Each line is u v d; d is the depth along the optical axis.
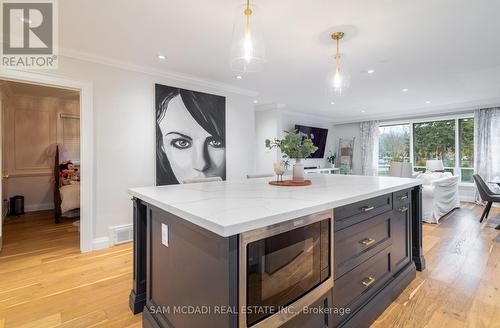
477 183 4.44
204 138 4.04
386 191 1.89
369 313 1.70
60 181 4.64
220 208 1.22
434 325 1.69
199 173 3.97
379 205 1.88
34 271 2.48
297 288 1.25
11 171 4.84
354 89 4.66
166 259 1.46
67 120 5.38
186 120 3.82
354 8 2.08
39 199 5.13
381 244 1.90
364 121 7.84
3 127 4.16
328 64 3.28
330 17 2.22
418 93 4.97
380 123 7.66
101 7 2.08
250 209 1.20
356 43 2.74
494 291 2.10
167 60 3.21
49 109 5.20
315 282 1.34
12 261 2.72
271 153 6.18
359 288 1.67
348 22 2.30
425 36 2.58
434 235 3.56
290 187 1.98
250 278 1.05
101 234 3.10
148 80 3.47
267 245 1.11
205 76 3.87
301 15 2.18
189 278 1.24
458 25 2.36
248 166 4.70
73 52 2.87
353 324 1.57
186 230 1.25
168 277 1.45
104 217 3.12
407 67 3.49
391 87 4.53
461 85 4.41
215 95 4.20
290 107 6.42
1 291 2.12
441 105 6.13
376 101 5.71
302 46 2.81
